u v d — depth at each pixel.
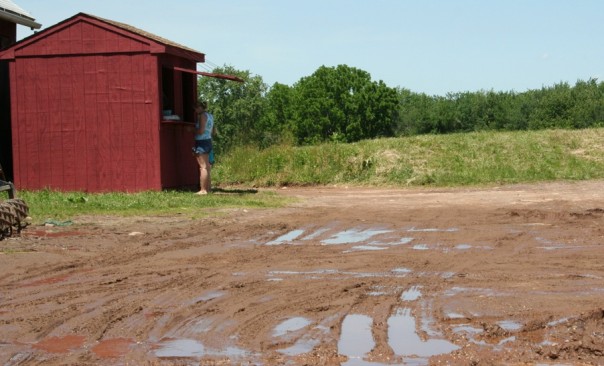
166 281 8.80
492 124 65.00
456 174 23.72
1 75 21.53
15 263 9.95
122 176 19.17
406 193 20.84
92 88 19.17
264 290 8.28
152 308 7.59
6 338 6.65
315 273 9.19
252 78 85.81
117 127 19.14
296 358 6.01
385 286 8.43
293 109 86.12
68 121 19.30
